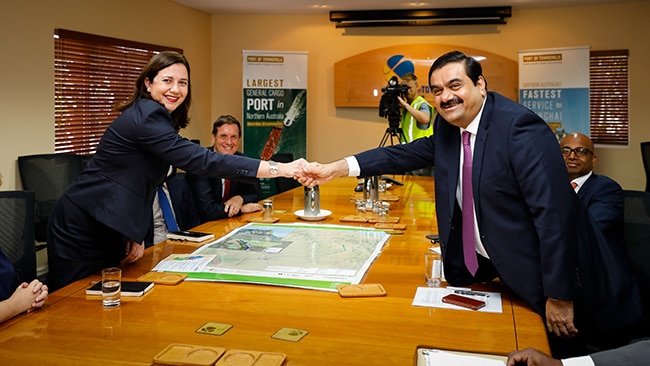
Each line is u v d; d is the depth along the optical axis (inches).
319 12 275.0
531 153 60.0
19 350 47.8
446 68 63.8
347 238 93.4
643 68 252.2
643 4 250.1
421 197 145.1
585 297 63.0
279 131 137.5
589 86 249.4
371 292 63.3
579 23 258.5
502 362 45.8
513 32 264.5
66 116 202.1
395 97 172.9
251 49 282.4
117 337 50.7
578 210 63.9
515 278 62.5
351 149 283.3
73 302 61.2
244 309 58.5
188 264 76.0
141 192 76.2
